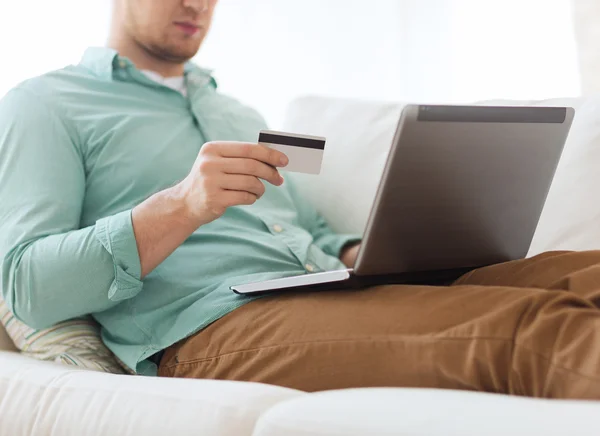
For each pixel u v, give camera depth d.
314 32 2.51
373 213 0.97
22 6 2.04
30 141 1.24
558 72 2.45
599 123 1.38
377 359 0.93
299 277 1.06
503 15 2.48
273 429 0.70
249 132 1.58
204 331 1.11
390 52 2.54
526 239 1.15
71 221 1.21
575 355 0.75
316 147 1.04
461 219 1.05
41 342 1.18
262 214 1.39
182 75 1.61
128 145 1.32
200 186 1.06
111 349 1.20
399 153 0.94
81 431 0.88
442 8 2.52
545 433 0.59
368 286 1.05
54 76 1.38
